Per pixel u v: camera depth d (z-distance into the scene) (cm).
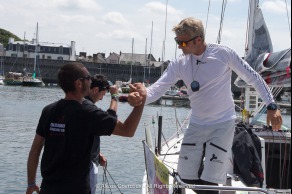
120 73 10431
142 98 329
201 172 431
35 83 9169
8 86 8719
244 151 464
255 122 666
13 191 1101
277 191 467
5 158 1539
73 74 334
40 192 334
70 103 333
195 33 404
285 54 553
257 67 632
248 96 664
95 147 456
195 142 430
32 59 10850
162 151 671
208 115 423
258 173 459
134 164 1456
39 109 4088
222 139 420
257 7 756
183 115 3606
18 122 2858
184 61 429
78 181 327
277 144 587
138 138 2119
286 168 584
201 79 418
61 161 326
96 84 466
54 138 330
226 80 423
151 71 9862
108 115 329
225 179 425
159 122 738
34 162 352
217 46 418
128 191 1045
